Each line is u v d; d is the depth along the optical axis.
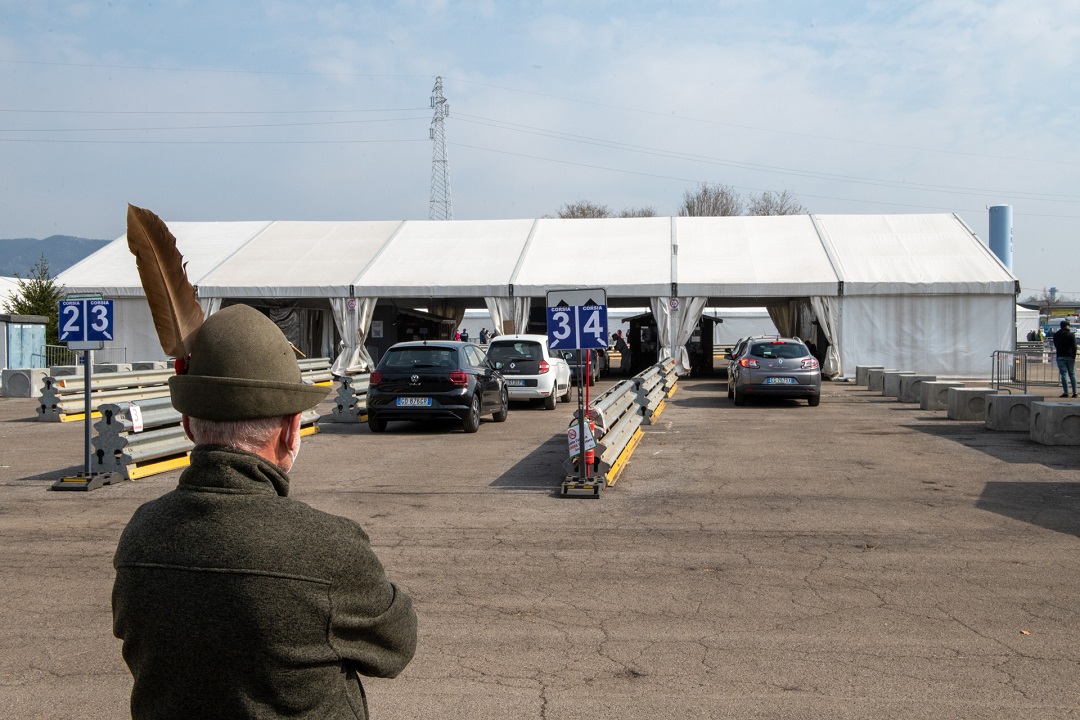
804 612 5.78
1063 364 22.77
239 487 1.75
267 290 31.11
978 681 4.68
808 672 4.80
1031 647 5.16
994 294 29.11
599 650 5.13
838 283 29.30
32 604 6.02
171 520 1.75
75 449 13.45
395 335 37.03
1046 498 9.40
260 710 1.68
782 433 15.06
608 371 36.31
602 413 10.44
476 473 11.12
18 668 4.93
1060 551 7.27
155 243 1.99
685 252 32.50
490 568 6.82
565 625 5.55
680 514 8.72
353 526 1.84
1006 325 29.14
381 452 13.02
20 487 10.26
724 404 20.77
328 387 1.98
